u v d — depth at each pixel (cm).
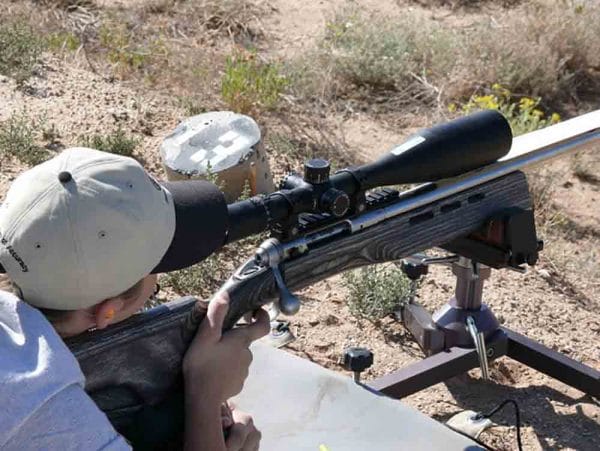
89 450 170
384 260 272
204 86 650
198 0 808
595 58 746
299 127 619
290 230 240
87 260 177
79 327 189
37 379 166
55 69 630
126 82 638
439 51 722
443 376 340
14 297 178
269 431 284
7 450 165
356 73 688
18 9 770
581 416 361
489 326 351
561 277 474
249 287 230
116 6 808
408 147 265
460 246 311
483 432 347
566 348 410
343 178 250
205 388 209
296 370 307
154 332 204
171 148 472
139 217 181
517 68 703
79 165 181
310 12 840
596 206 573
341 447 279
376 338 394
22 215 178
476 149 275
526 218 299
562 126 318
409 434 285
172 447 214
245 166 462
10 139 509
